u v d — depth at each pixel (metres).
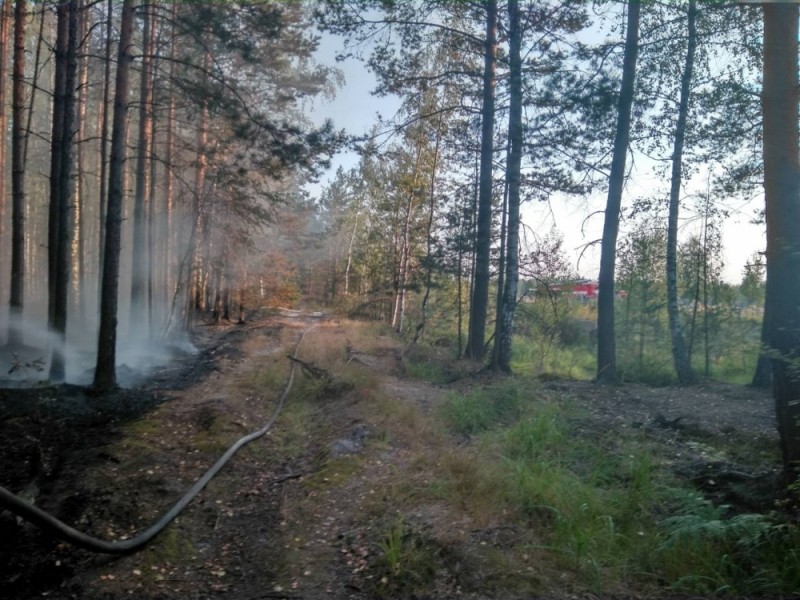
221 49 16.17
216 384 12.70
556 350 21.62
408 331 25.27
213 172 21.33
